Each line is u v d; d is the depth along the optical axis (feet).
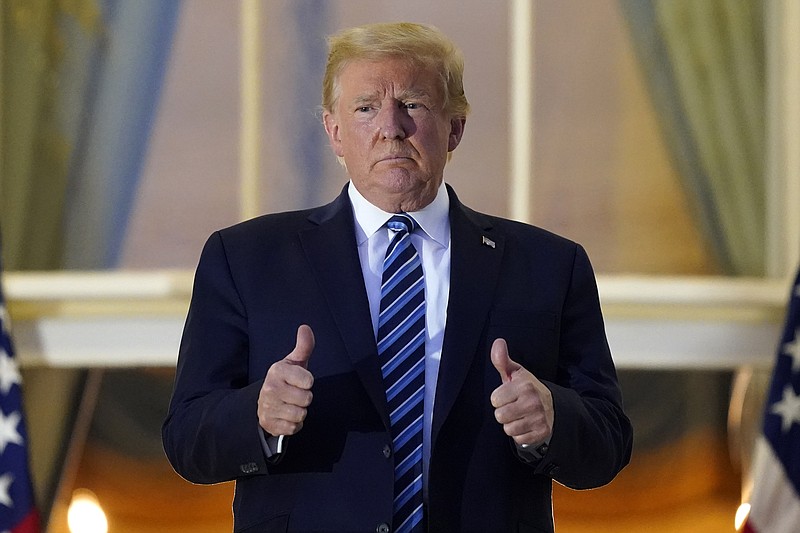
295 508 18.90
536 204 42.45
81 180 42.29
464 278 20.33
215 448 18.56
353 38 20.77
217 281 20.59
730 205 42.29
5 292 40.34
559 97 42.70
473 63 42.65
